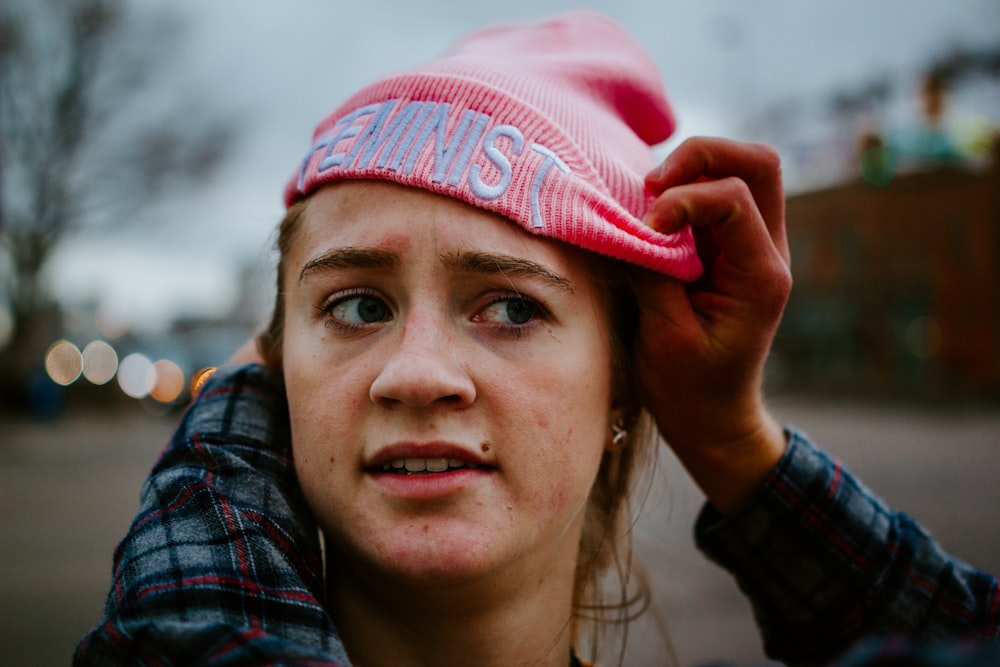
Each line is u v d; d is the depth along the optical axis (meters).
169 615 0.69
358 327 0.86
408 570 0.79
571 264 0.89
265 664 0.61
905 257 26.00
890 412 19.31
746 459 1.12
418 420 0.80
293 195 0.98
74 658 0.70
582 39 1.15
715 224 0.95
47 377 14.72
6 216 14.49
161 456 0.93
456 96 0.88
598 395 0.92
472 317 0.86
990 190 24.59
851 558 1.11
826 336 27.27
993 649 0.38
